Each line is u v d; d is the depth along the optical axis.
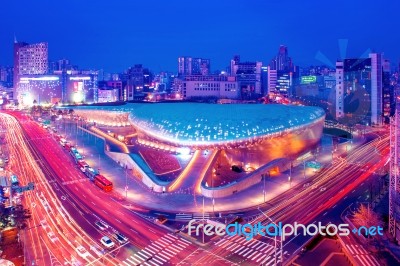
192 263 75.94
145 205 108.00
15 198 112.75
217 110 161.00
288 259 76.56
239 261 76.31
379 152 171.50
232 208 104.56
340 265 74.06
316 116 169.25
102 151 179.50
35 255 79.25
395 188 84.12
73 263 76.06
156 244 84.31
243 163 145.25
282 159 141.00
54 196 116.44
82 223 95.88
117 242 85.06
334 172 139.88
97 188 124.06
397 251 78.69
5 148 187.75
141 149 169.38
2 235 85.19
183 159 149.12
